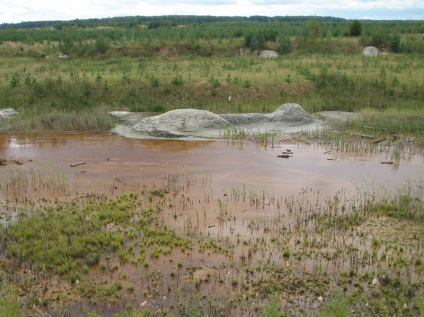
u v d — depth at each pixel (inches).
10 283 248.5
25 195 375.2
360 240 293.7
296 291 239.5
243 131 589.3
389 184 400.8
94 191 384.2
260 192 380.8
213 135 589.3
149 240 292.7
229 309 224.4
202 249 282.0
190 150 522.9
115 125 652.7
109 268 264.5
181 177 421.4
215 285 245.3
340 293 232.1
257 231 307.3
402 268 260.7
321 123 650.2
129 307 227.8
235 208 345.4
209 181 409.4
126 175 428.1
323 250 280.7
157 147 539.5
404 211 332.8
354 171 440.5
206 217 329.4
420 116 652.1
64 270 261.0
